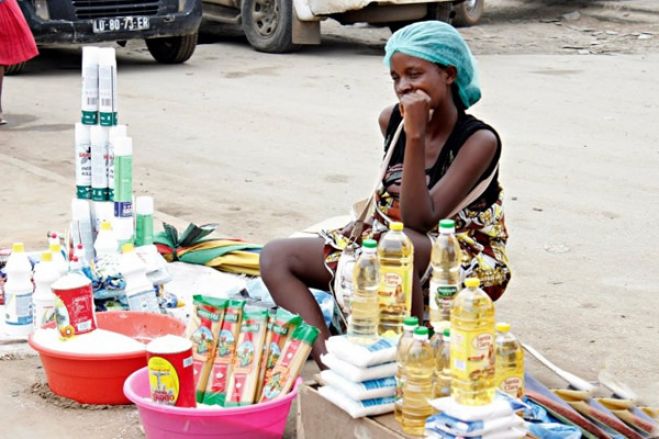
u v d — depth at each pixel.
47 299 5.32
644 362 5.47
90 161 5.95
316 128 11.62
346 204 8.62
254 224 8.02
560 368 5.37
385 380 3.99
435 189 4.67
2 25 11.27
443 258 4.29
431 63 4.64
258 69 15.62
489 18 20.84
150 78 14.87
